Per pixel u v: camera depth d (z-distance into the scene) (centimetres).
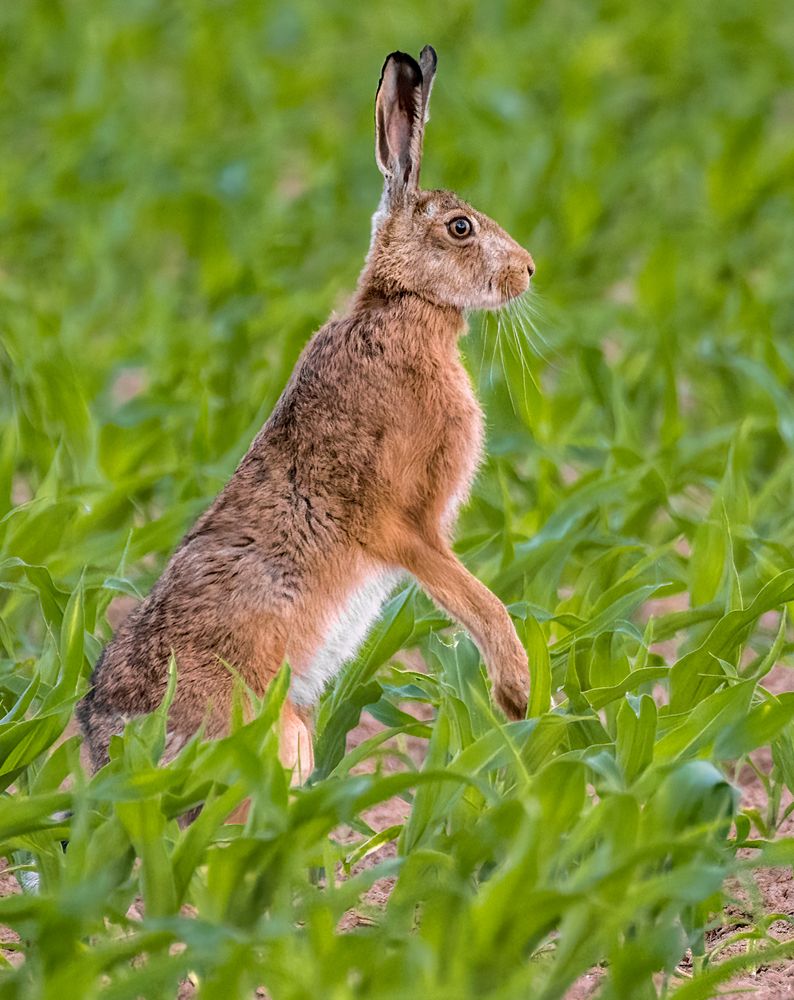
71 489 1384
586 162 2453
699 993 791
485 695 1057
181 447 1634
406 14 3194
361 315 1115
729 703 912
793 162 2338
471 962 734
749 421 1458
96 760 1015
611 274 2250
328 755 1064
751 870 1000
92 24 3031
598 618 1081
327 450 1063
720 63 2950
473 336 1424
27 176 2502
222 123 2838
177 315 2112
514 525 1400
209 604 1023
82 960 712
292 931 774
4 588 1271
